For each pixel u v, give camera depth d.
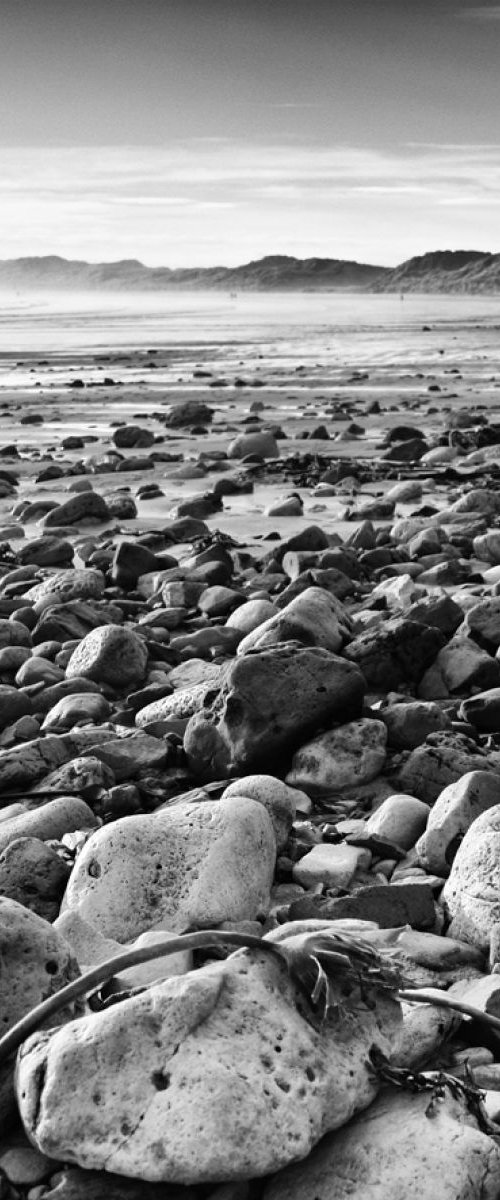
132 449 10.46
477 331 29.09
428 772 3.24
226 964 2.25
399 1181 2.08
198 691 3.70
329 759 3.31
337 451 9.92
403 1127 2.17
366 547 5.97
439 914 2.74
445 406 12.72
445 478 8.38
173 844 2.72
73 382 16.45
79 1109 2.09
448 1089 2.24
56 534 6.82
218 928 2.65
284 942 2.27
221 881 2.69
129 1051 2.15
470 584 5.11
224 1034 2.18
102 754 3.40
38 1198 2.10
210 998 2.19
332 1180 2.12
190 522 6.51
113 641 4.09
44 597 5.00
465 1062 2.31
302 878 2.91
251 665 3.34
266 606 4.53
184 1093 2.09
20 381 17.72
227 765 3.32
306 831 3.10
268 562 5.53
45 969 2.32
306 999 2.24
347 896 2.76
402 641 3.79
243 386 15.80
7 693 3.91
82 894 2.69
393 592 4.83
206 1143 2.04
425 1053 2.34
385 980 2.26
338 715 3.39
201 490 8.29
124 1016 2.16
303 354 21.56
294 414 12.55
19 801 3.27
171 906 2.67
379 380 15.98
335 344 24.34
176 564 5.51
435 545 5.66
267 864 2.77
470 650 3.82
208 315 49.47
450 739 3.33
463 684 3.76
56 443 11.10
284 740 3.31
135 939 2.64
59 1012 2.27
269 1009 2.21
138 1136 2.06
